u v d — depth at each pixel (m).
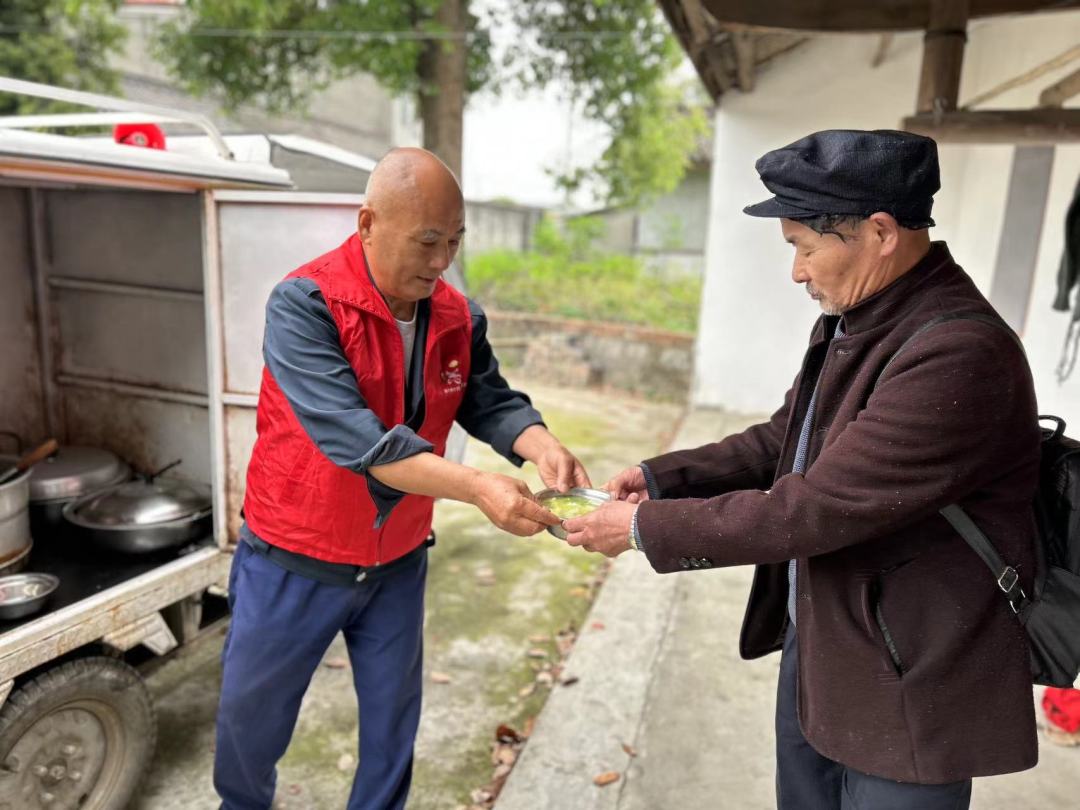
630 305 11.84
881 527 1.31
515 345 10.98
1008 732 1.34
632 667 3.20
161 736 2.78
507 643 3.54
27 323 3.37
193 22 8.65
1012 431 1.29
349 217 2.53
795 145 1.37
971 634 1.33
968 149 6.18
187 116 2.44
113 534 2.62
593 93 8.62
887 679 1.36
